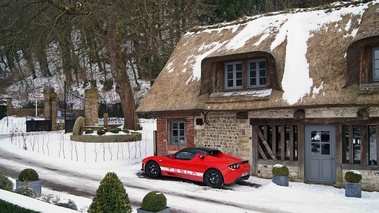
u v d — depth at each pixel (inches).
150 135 1056.2
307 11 632.4
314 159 539.8
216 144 619.5
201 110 603.5
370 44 487.8
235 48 598.9
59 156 730.2
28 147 818.2
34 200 314.3
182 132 666.8
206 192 475.8
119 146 850.1
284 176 515.8
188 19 1119.6
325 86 509.0
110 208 276.7
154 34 1027.9
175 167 539.2
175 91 657.6
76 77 1898.4
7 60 2134.6
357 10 571.8
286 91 537.0
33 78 2086.6
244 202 431.5
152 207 313.9
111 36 1007.0
